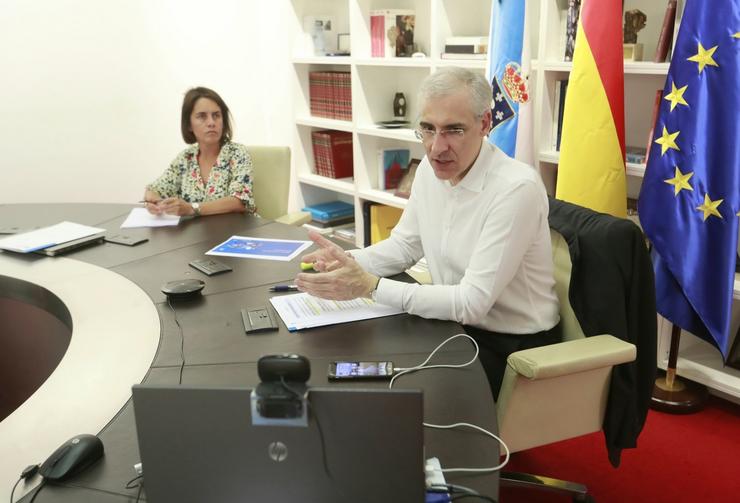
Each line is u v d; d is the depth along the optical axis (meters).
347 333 1.46
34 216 2.62
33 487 0.95
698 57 2.03
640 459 2.13
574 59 2.29
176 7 3.91
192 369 1.31
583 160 2.30
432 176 1.80
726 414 2.39
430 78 1.58
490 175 1.63
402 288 1.55
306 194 4.21
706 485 1.99
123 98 3.86
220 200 2.64
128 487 0.94
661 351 2.55
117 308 1.65
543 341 1.70
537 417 1.52
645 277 1.60
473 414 1.11
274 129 4.49
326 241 1.66
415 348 1.38
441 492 0.90
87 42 3.68
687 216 2.12
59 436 1.09
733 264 2.06
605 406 1.61
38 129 3.64
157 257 2.06
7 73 3.50
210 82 4.15
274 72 4.36
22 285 1.88
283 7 4.24
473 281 1.55
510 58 2.47
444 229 1.76
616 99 2.25
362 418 0.77
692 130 2.06
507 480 1.85
